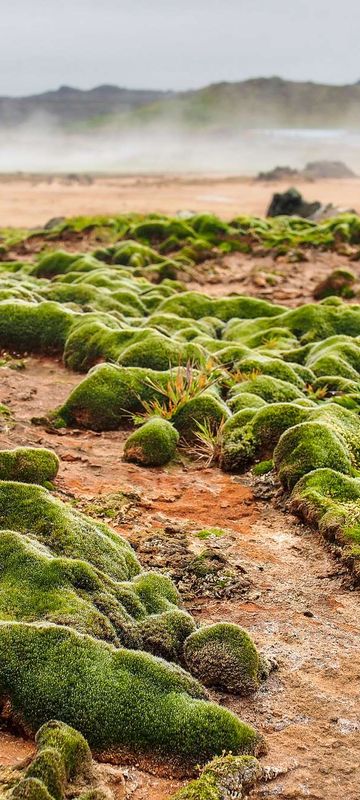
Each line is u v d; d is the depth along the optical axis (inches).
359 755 87.4
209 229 267.1
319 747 87.8
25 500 102.0
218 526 110.6
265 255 254.5
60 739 84.0
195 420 127.3
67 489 113.8
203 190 729.6
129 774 85.3
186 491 117.0
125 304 177.6
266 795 84.7
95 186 815.7
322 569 104.6
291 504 112.4
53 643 88.9
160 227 264.8
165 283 207.9
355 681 93.0
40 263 221.3
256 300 179.8
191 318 175.5
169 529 109.0
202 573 102.8
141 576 98.7
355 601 101.0
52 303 160.9
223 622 96.0
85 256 223.5
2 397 137.5
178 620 94.5
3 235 329.4
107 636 91.5
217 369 139.6
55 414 132.0
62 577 94.4
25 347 156.4
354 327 165.6
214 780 84.1
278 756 87.0
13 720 86.9
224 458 121.7
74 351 150.9
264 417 123.4
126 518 109.9
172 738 86.4
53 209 518.9
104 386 132.8
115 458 123.3
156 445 122.5
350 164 1450.5
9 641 88.7
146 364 141.9
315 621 98.6
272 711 90.4
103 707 86.8
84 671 87.9
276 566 104.8
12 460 111.7
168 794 84.4
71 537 99.3
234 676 91.7
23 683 87.4
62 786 82.3
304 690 92.0
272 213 396.5
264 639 96.3
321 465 114.7
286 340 160.1
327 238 264.4
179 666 91.2
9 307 158.9
